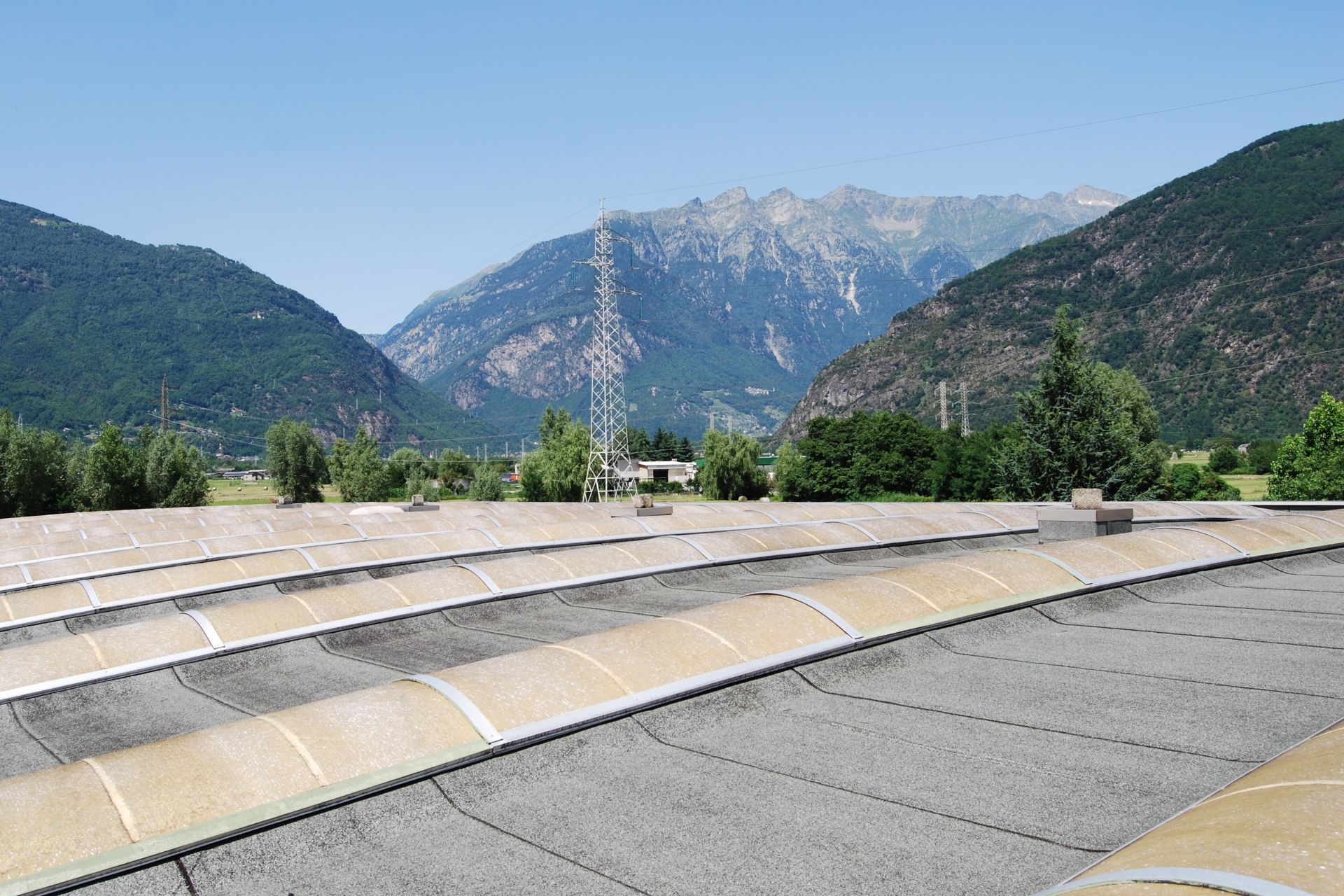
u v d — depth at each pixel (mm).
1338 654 9461
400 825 6547
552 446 98938
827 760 7227
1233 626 10969
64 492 79875
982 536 24219
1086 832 5727
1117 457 55812
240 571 18906
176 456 84625
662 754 7559
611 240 92500
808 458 101562
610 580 16984
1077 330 56562
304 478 105625
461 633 14086
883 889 5230
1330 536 17406
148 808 6387
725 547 19500
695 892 5367
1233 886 3955
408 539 22703
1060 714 7953
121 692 11828
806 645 9602
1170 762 6762
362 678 11805
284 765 6980
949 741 7461
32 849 5902
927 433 96875
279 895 5719
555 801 6797
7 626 16016
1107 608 12258
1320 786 4930
